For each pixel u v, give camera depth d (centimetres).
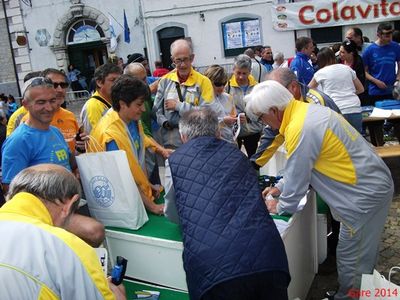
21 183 150
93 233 227
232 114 427
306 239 284
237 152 210
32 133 246
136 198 243
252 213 190
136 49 1655
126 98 250
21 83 1805
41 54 1761
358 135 248
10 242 130
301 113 240
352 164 236
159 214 265
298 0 1442
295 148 237
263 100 242
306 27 1445
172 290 239
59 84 328
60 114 334
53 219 151
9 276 123
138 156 277
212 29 1556
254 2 1488
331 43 1441
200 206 191
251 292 180
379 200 239
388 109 529
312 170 244
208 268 180
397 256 333
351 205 238
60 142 261
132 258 246
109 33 1681
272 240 187
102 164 238
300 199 246
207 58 1582
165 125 364
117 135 251
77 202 159
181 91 363
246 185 199
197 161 202
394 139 639
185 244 191
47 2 1703
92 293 134
